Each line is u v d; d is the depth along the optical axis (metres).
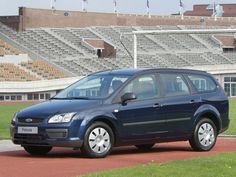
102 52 83.25
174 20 97.75
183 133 15.34
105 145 13.98
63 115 13.54
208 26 100.25
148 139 14.75
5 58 70.38
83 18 87.56
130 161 13.20
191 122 15.48
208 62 87.19
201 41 93.75
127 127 14.33
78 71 73.69
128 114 14.34
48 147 14.61
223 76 84.19
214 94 16.19
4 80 64.75
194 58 87.62
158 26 95.75
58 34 82.50
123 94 14.41
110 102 14.17
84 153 13.78
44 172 11.38
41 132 13.59
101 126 13.91
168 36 92.62
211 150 15.93
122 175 10.24
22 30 79.62
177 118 15.22
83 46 81.50
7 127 28.20
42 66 72.25
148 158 13.87
